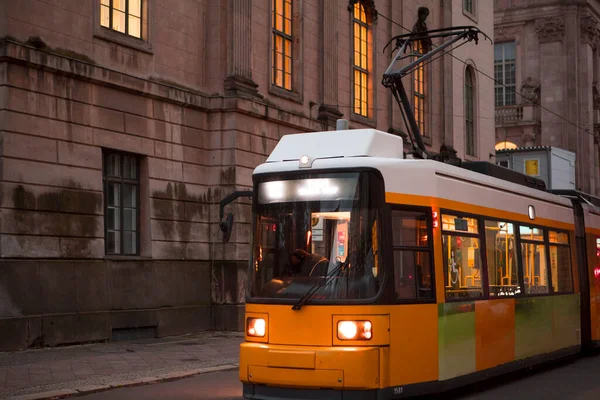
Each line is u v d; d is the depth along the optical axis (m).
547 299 15.34
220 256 22.70
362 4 30.42
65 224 18.39
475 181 12.81
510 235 14.02
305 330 10.41
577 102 57.16
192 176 22.44
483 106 40.34
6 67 17.33
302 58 26.64
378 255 10.52
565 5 57.09
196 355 17.48
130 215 20.72
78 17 19.23
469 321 12.16
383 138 11.41
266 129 24.22
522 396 12.47
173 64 22.08
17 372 14.59
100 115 19.56
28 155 17.69
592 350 19.30
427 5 35.00
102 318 19.05
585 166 57.47
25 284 17.38
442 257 11.56
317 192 10.80
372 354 10.20
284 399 10.42
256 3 24.53
